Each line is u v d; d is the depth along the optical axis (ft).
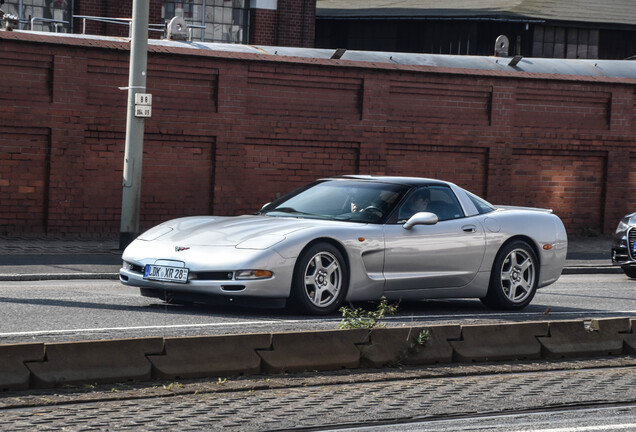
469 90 100.83
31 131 81.25
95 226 84.74
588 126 107.55
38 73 81.05
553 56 167.63
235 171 90.17
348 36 176.45
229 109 89.25
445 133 99.76
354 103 95.66
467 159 101.96
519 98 103.60
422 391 32.09
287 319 44.11
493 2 171.42
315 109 93.56
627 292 63.52
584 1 173.58
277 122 91.71
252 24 134.72
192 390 30.83
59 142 82.23
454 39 168.04
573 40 168.55
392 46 173.27
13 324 40.16
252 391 31.30
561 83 105.29
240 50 92.68
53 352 30.78
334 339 35.29
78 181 83.35
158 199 87.30
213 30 133.08
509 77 102.32
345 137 94.94
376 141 96.43
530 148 104.27
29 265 63.62
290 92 92.32
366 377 33.76
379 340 36.09
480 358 37.60
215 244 44.75
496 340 38.27
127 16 124.88
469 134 101.04
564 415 29.66
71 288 55.06
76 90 82.53
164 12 130.21
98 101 83.82
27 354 30.42
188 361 32.65
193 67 87.35
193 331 40.16
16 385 29.94
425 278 48.62
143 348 32.17
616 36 170.30
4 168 80.48
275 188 92.48
